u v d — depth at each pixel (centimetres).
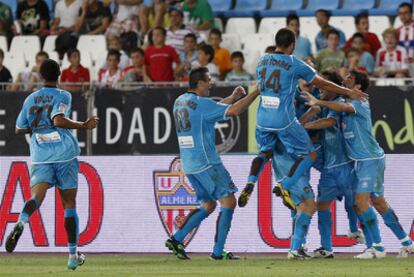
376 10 6141
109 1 6197
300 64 3572
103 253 4444
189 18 5884
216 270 3322
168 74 5256
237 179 4359
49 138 3409
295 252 3819
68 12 6191
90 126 3400
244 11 6322
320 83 3609
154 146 4528
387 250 4241
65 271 3356
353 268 3381
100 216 4450
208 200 3831
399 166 4288
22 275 3189
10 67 6044
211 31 5447
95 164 4466
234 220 4331
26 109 3434
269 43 5797
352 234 4006
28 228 4462
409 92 4356
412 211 4272
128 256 4288
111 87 4569
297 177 3634
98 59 5800
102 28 6112
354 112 3734
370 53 5388
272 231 4306
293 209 3694
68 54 5378
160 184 4416
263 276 3077
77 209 4469
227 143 4462
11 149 4619
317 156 3856
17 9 6278
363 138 3766
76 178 3456
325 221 3903
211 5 6438
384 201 3872
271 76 3584
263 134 3644
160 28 5284
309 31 5906
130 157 4441
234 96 3766
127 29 5938
